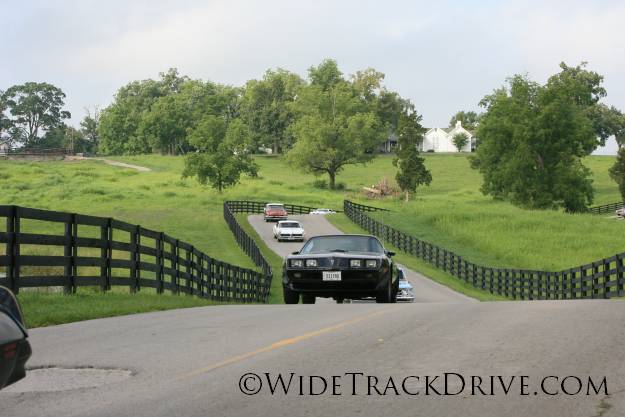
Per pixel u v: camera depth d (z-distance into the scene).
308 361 12.24
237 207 134.62
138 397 9.95
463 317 18.00
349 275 25.73
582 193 151.75
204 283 35.00
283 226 99.12
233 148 177.62
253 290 45.75
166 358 12.79
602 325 15.80
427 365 11.73
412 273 74.44
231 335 15.51
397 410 9.05
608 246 95.62
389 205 163.50
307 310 21.30
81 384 10.80
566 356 12.27
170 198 158.38
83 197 156.12
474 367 11.51
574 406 9.10
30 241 21.83
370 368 11.56
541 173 152.00
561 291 50.97
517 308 20.31
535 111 155.75
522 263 87.31
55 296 22.81
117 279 26.41
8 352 6.95
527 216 119.56
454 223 114.50
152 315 20.39
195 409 9.24
